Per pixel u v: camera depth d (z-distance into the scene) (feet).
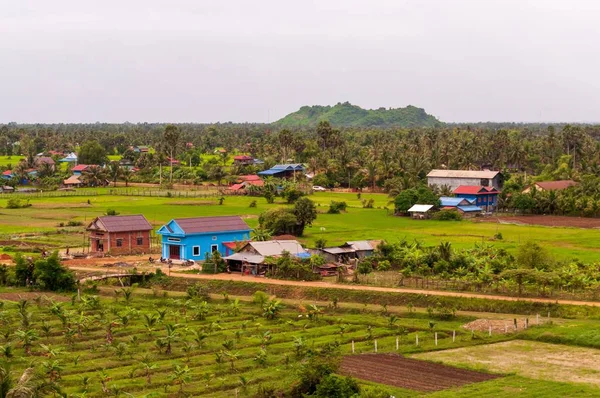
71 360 226.99
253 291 336.29
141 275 358.84
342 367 222.07
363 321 280.92
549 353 240.32
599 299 304.71
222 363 224.94
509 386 203.10
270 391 195.11
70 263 396.37
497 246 450.71
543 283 314.14
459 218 618.44
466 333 264.72
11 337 250.16
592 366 224.53
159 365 222.28
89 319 266.36
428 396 193.57
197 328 267.80
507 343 253.85
